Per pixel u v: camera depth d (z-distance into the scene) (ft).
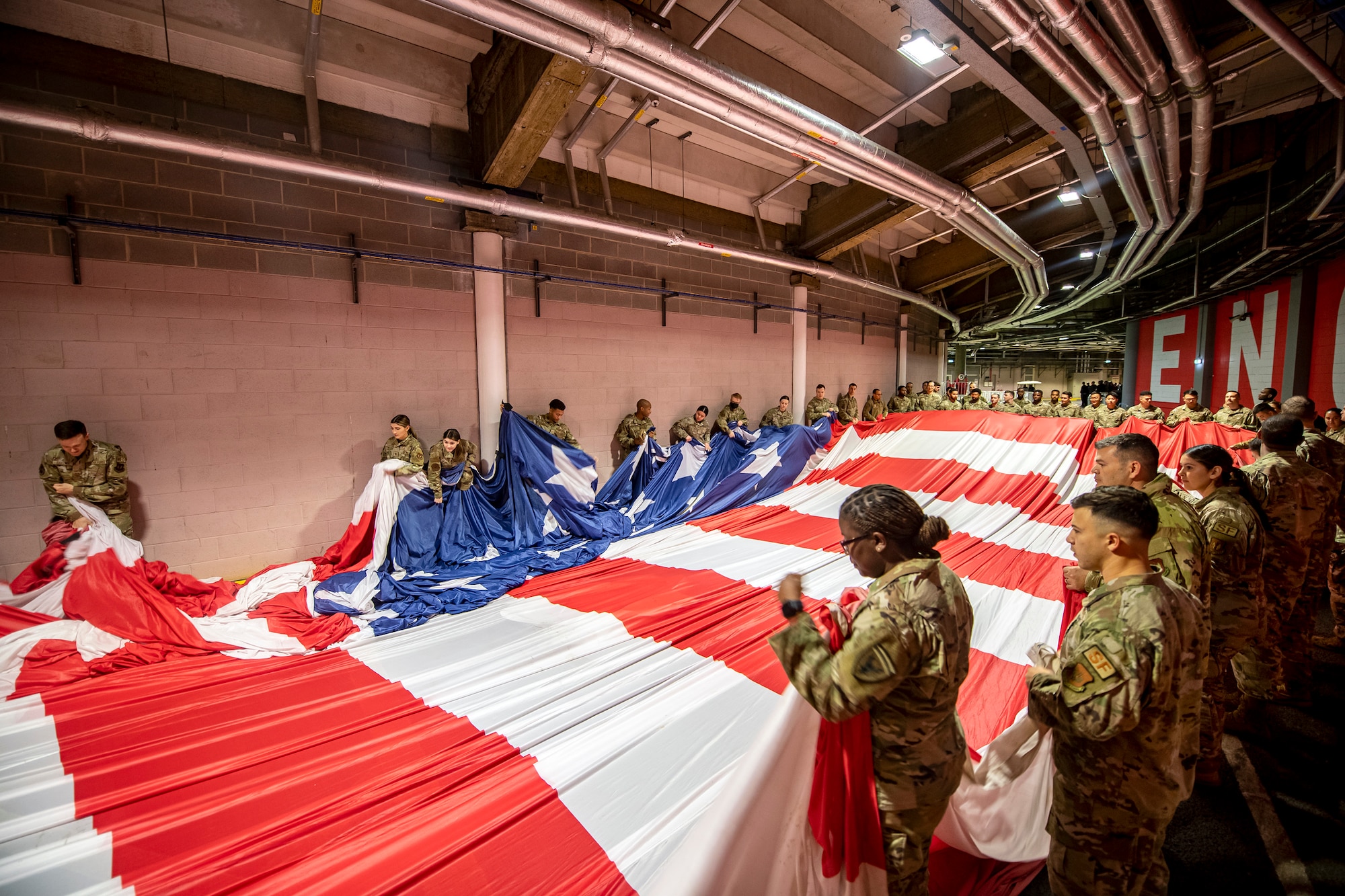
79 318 12.13
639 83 10.84
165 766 7.29
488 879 5.49
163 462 13.16
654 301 22.88
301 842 5.98
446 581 13.85
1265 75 16.02
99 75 12.18
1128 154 20.56
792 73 16.81
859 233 24.89
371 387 16.02
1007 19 9.34
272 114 14.28
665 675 9.42
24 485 11.73
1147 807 4.31
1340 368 22.18
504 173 16.20
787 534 17.57
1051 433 19.93
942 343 45.55
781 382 28.84
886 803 4.22
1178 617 4.30
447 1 8.43
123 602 10.64
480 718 8.28
